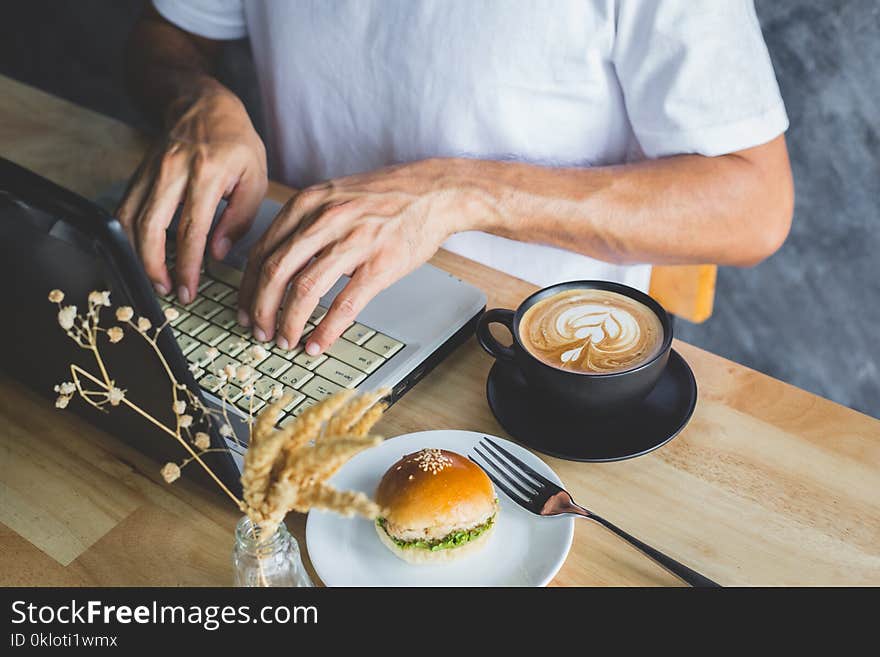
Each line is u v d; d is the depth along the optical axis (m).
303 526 0.70
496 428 0.79
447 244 1.17
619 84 1.08
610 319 0.77
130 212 0.98
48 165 1.16
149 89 1.23
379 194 0.91
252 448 0.48
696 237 0.99
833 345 1.93
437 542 0.64
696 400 0.79
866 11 1.62
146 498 0.74
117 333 0.57
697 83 0.97
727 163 1.00
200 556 0.69
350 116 1.19
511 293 0.94
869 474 0.73
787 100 1.76
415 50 1.08
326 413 0.47
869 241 1.80
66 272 0.56
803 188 1.82
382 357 0.82
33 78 2.69
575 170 1.00
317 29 1.14
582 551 0.68
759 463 0.74
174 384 0.59
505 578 0.64
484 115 1.09
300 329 0.83
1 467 0.77
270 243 0.90
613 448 0.74
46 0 2.74
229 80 2.09
